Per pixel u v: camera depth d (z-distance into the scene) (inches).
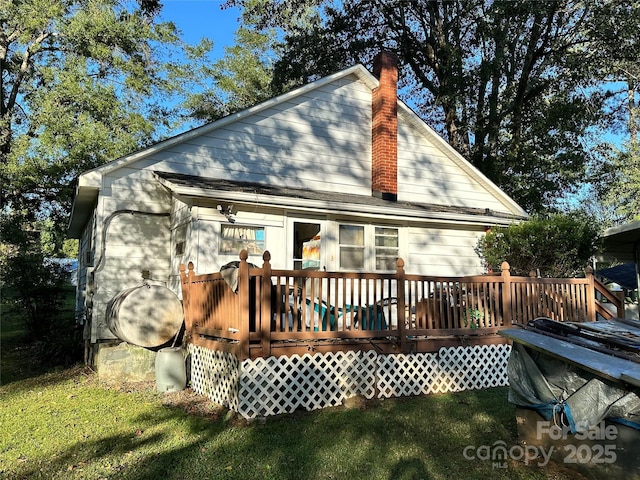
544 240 415.2
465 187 525.3
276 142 431.2
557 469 170.7
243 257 234.5
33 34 751.7
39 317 520.4
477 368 297.3
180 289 353.4
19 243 711.1
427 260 455.5
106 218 362.9
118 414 240.4
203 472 169.2
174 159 387.5
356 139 473.7
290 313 259.0
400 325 275.1
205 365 277.9
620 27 640.4
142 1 772.0
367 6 835.4
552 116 711.7
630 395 147.8
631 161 927.7
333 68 825.5
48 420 231.3
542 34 773.3
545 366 177.9
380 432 210.1
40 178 663.1
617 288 900.0
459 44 825.5
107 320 343.0
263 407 232.4
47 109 679.1
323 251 399.5
